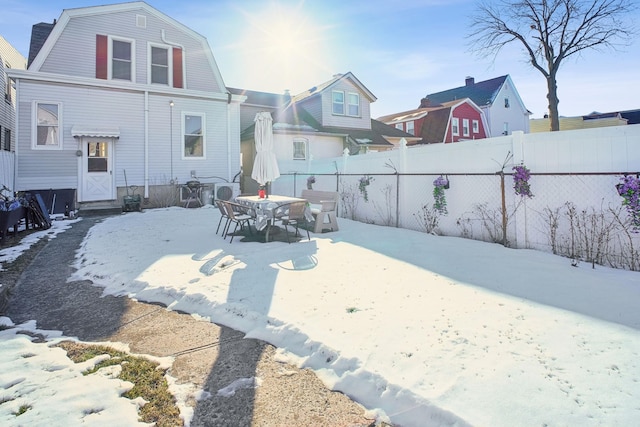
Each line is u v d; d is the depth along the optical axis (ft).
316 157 56.44
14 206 22.54
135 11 40.75
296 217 22.47
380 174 28.14
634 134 14.89
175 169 42.86
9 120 51.72
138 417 6.72
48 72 36.01
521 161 18.60
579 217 16.46
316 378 7.95
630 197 14.20
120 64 40.22
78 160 37.37
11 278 14.94
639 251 14.60
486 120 95.66
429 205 24.22
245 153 59.06
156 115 41.63
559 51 57.26
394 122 94.12
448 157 22.79
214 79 45.98
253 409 6.97
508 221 19.38
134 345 9.66
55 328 10.78
